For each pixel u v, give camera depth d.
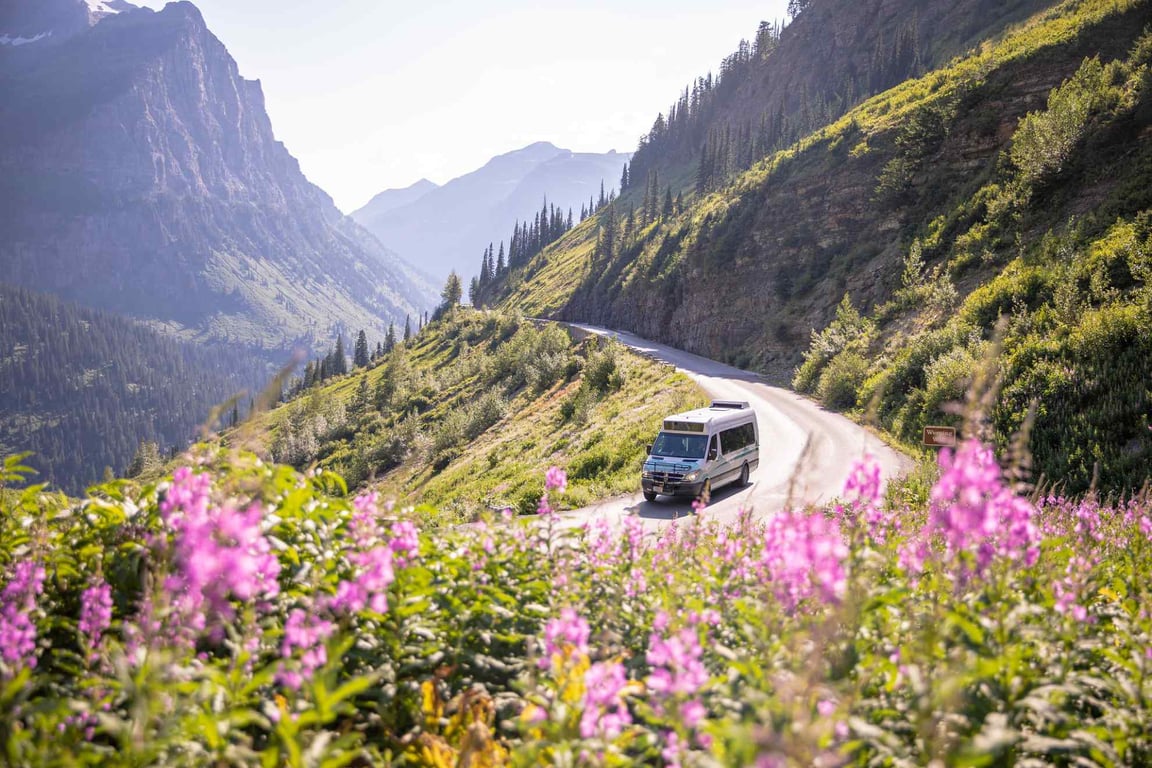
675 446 23.11
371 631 4.83
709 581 5.71
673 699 3.54
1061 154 42.03
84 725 3.60
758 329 72.00
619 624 5.61
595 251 175.12
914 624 4.65
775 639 4.32
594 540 7.13
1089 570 6.20
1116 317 24.30
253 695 4.07
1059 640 4.62
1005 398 24.17
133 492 5.83
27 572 4.32
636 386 53.22
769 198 80.12
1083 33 55.25
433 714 4.72
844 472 24.39
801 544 4.05
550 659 4.21
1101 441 20.42
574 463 30.88
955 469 4.34
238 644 3.98
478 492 36.31
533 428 54.38
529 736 4.25
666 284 97.06
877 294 54.69
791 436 32.00
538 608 5.48
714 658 4.62
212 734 3.29
